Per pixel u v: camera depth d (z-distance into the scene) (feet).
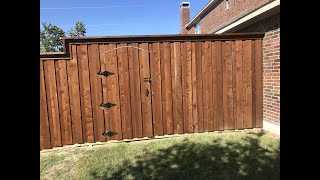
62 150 17.87
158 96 19.42
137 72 19.02
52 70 18.11
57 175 13.51
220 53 20.03
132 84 19.03
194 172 12.87
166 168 13.52
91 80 18.57
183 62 19.58
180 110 19.80
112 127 19.02
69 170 14.15
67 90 18.37
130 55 18.84
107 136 18.95
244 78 20.49
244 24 23.84
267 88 20.15
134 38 18.75
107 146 18.15
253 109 20.83
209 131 20.30
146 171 13.32
